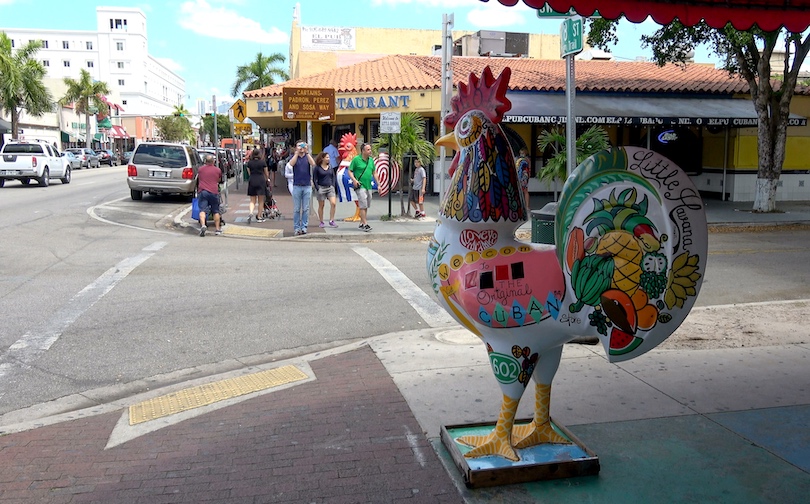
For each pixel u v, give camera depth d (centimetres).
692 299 304
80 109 7225
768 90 1822
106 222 1661
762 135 1862
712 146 2359
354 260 1152
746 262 1145
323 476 374
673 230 298
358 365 579
